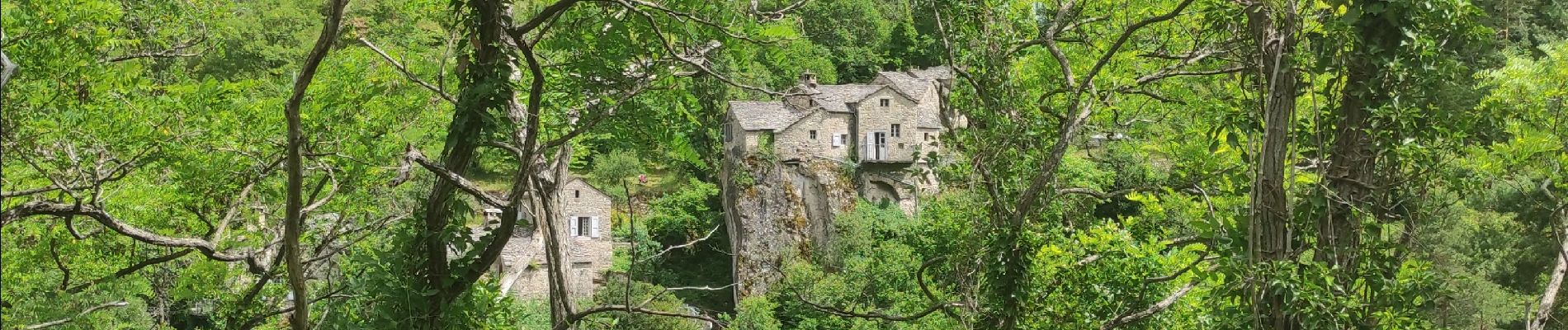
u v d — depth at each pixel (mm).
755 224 50375
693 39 7129
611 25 6883
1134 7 12250
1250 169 7398
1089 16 11805
